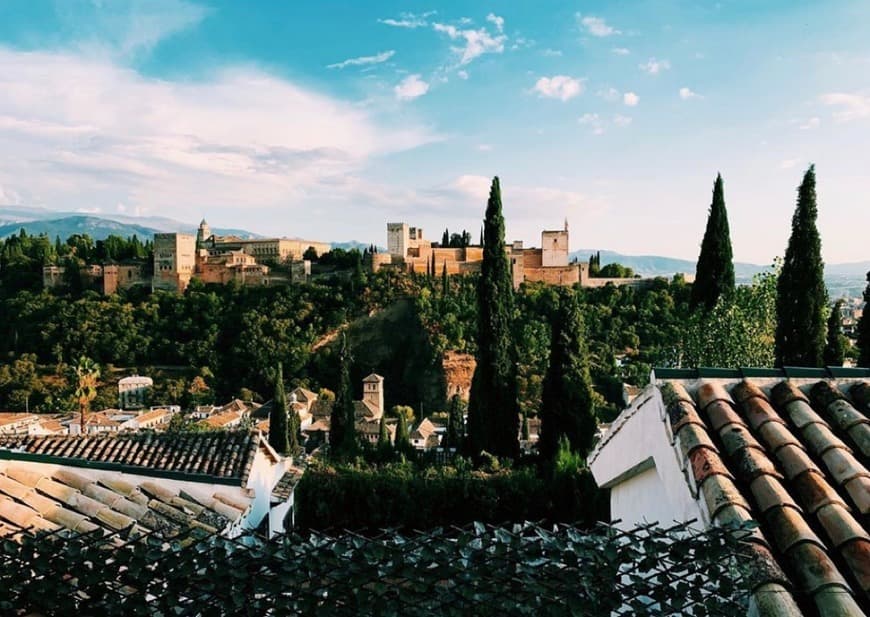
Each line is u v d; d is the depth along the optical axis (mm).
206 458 11008
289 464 14219
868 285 19375
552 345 23875
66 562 4109
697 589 3455
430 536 3955
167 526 7414
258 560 3945
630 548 3639
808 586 3307
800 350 19250
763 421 4586
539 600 3561
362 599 3693
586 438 23156
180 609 3836
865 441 4379
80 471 8211
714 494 3801
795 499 3939
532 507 17500
